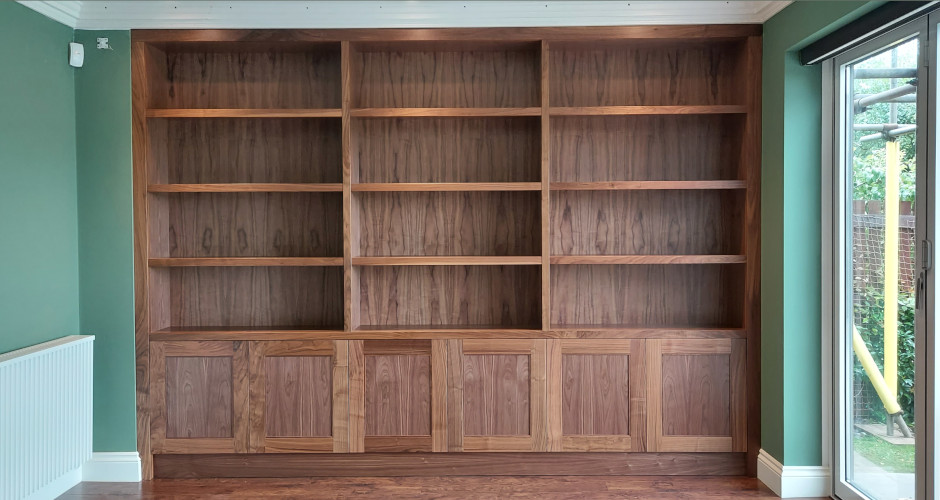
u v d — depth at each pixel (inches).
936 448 103.5
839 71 131.1
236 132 158.6
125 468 149.3
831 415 136.4
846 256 132.4
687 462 151.5
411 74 158.4
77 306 148.1
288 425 149.9
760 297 148.1
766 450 146.1
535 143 157.9
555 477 151.2
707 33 145.8
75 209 147.3
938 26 102.3
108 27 145.9
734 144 155.3
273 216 159.3
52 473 129.2
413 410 150.1
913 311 110.2
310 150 158.6
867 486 126.0
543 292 149.0
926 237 105.5
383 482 148.3
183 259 148.3
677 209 158.9
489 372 149.8
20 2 128.0
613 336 149.3
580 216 159.5
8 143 125.1
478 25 145.8
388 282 159.8
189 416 149.8
